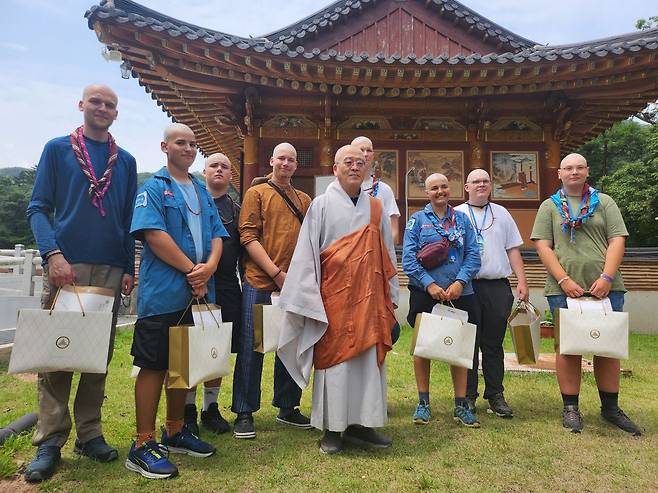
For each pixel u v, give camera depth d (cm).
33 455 304
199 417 412
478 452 323
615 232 379
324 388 323
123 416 388
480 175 445
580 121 1052
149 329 291
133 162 329
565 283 375
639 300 940
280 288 368
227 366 309
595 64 774
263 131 960
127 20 659
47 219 288
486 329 424
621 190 2298
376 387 323
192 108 962
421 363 396
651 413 410
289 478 279
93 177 297
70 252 293
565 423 373
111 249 306
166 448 295
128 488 264
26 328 260
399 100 950
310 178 961
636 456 317
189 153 320
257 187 388
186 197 319
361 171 341
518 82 832
